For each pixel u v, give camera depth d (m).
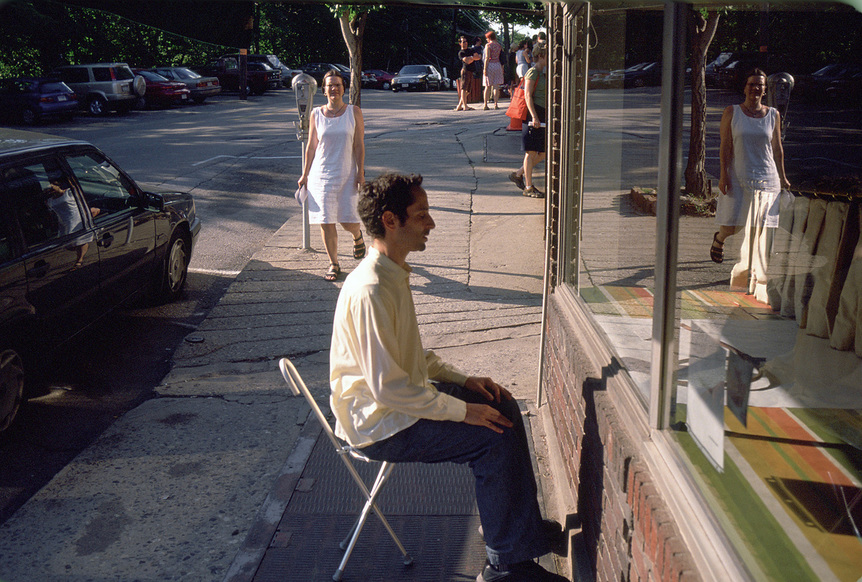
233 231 9.41
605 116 3.27
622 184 3.01
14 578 3.18
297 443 4.31
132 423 4.58
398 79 38.91
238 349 5.76
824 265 2.74
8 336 4.38
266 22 47.50
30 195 4.79
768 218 2.82
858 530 2.04
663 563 1.96
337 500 3.74
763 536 1.99
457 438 2.84
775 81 2.67
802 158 2.75
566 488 3.52
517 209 9.75
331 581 3.15
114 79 24.44
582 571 2.88
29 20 30.92
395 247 2.80
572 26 3.74
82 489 3.86
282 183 12.27
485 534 2.96
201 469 4.05
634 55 2.80
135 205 6.15
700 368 2.42
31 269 4.60
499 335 5.95
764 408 2.56
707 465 2.17
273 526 3.52
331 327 6.15
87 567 3.26
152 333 6.16
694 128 2.72
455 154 13.80
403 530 3.49
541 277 7.32
